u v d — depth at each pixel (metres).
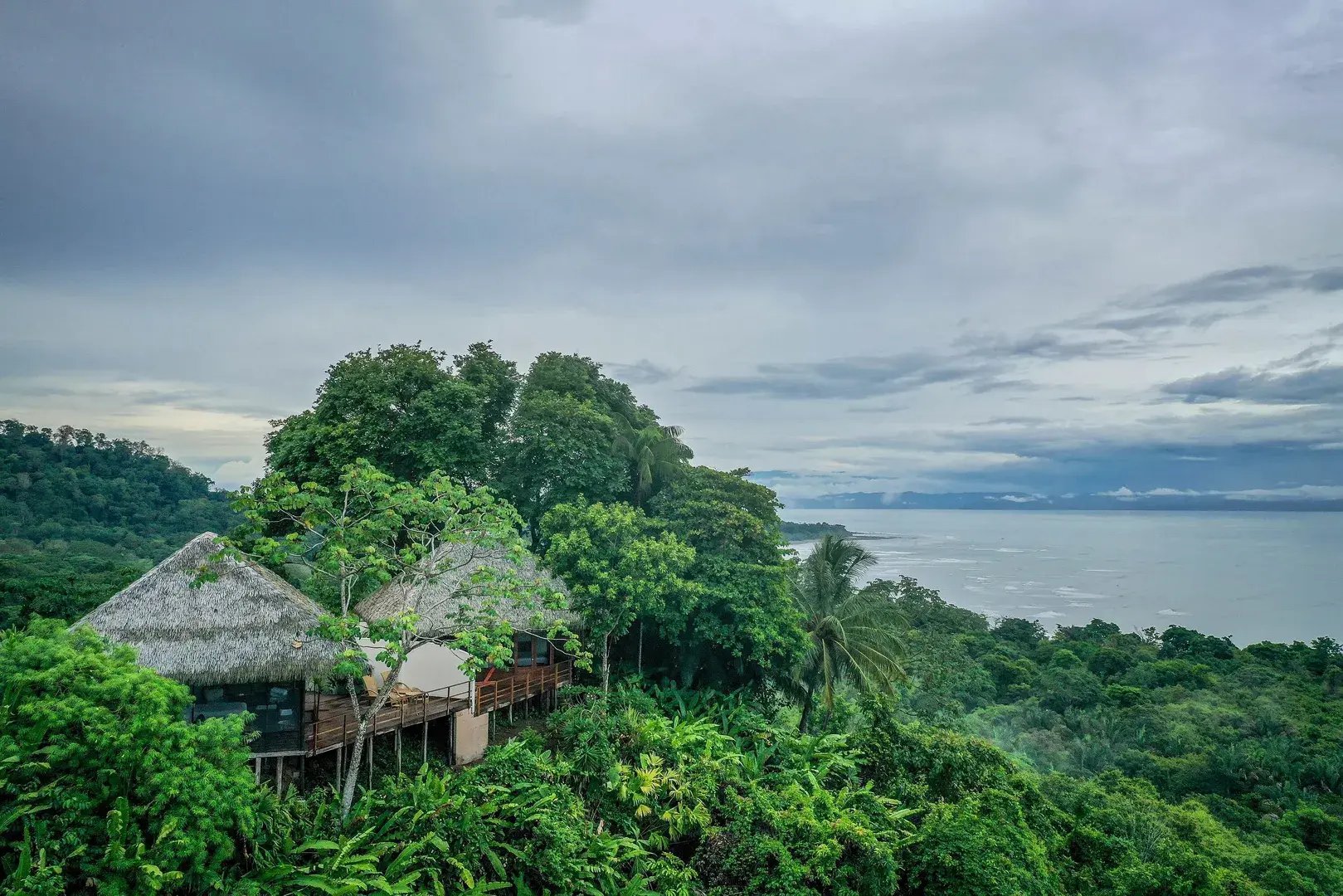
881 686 34.44
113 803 14.32
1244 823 49.69
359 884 16.17
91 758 14.25
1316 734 63.59
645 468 36.50
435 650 25.22
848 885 21.11
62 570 57.00
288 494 19.45
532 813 19.81
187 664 19.14
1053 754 60.38
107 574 46.12
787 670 34.44
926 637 76.12
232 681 19.33
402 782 20.52
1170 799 54.59
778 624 31.34
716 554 32.09
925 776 27.06
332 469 31.27
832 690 36.00
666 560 28.75
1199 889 25.28
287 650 19.89
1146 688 79.75
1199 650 90.75
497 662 20.31
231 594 20.62
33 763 13.75
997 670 82.00
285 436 33.44
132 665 16.11
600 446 35.19
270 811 17.69
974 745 28.28
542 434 33.84
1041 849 22.81
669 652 34.44
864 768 27.61
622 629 29.39
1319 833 45.72
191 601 20.25
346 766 21.69
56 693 14.52
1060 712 73.88
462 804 19.27
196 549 21.34
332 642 20.27
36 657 14.86
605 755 23.20
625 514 29.41
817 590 36.56
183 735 15.17
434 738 25.05
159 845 14.17
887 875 20.94
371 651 25.39
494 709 25.78
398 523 20.59
